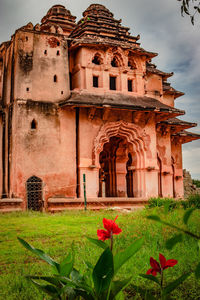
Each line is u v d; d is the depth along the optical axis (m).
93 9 20.73
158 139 21.12
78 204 16.11
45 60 17.38
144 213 10.09
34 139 16.34
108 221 2.42
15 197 15.58
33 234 8.48
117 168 21.33
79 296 2.46
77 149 17.39
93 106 16.69
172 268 4.56
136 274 3.87
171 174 21.34
